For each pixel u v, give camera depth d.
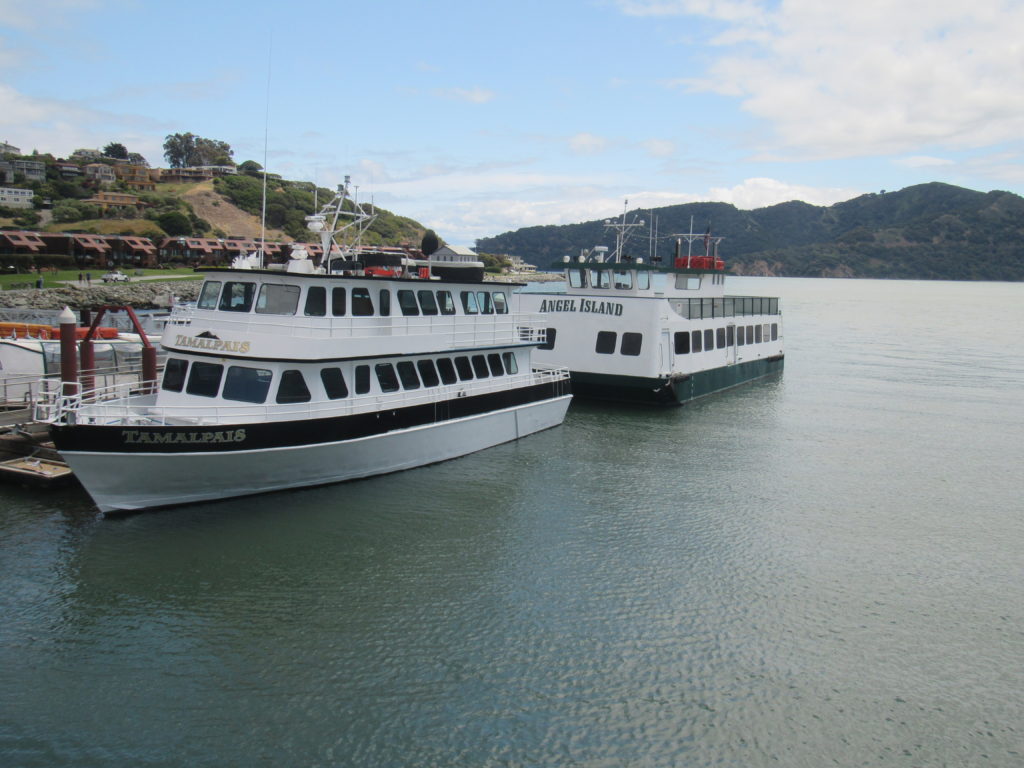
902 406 43.25
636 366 38.47
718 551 21.06
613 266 42.34
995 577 19.94
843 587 19.09
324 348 22.58
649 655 15.70
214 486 21.77
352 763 12.47
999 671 15.56
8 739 12.69
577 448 31.20
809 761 12.84
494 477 26.61
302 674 14.69
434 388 26.81
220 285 23.28
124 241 116.69
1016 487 27.80
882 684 14.99
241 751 12.64
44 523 20.61
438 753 12.73
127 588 17.59
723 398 44.59
